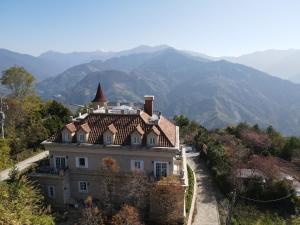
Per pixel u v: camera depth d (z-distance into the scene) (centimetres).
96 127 4778
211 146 6669
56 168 4734
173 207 4144
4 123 6825
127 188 4394
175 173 4488
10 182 4284
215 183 5594
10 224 2481
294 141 7288
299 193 5025
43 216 3070
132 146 4459
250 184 5028
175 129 5341
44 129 6838
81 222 4091
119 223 3772
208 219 4400
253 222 4372
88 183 4688
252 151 7188
